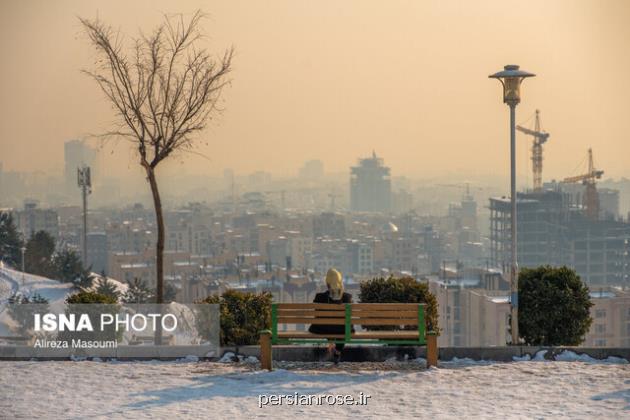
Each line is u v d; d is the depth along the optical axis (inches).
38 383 626.8
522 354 708.0
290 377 642.8
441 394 591.5
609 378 629.6
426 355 699.4
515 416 535.5
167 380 635.5
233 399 581.6
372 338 671.1
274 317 676.1
